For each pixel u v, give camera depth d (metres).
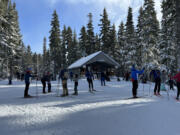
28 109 5.46
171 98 8.61
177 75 8.30
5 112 5.03
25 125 3.81
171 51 24.67
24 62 53.81
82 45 46.94
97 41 48.22
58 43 42.72
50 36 41.59
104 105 6.00
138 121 4.12
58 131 3.46
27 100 7.57
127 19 36.91
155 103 6.53
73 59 50.69
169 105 6.29
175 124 3.94
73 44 52.09
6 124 3.88
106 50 38.56
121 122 4.04
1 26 19.98
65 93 9.11
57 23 41.84
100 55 28.56
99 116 4.53
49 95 9.51
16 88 14.14
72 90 12.16
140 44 29.22
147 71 26.20
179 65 10.12
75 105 6.07
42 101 7.17
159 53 27.27
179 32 10.34
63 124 3.88
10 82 19.62
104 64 29.86
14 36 29.67
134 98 7.89
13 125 3.82
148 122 4.05
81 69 30.22
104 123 3.96
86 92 10.77
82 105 6.05
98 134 3.32
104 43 38.78
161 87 12.75
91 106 5.84
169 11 16.91
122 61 36.84
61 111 5.11
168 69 24.28
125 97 8.31
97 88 13.85
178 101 7.70
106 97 8.30
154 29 27.22
